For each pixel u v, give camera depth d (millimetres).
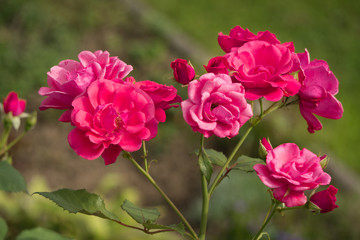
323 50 6660
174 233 3865
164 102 1369
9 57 5480
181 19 7078
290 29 7020
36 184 3875
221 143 4906
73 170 4703
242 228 3955
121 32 6625
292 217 4066
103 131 1271
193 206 4379
